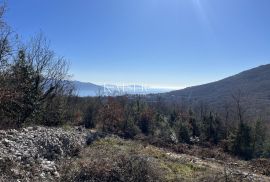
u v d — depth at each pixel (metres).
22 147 12.02
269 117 68.56
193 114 61.25
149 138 35.72
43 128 18.20
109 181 11.27
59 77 31.00
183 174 14.89
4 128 17.12
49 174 10.62
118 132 43.62
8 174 8.90
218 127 54.88
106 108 47.69
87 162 12.57
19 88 24.48
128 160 12.45
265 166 22.98
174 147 30.59
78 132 21.81
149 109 58.31
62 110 31.09
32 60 27.31
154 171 12.73
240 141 45.03
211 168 18.03
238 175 15.35
